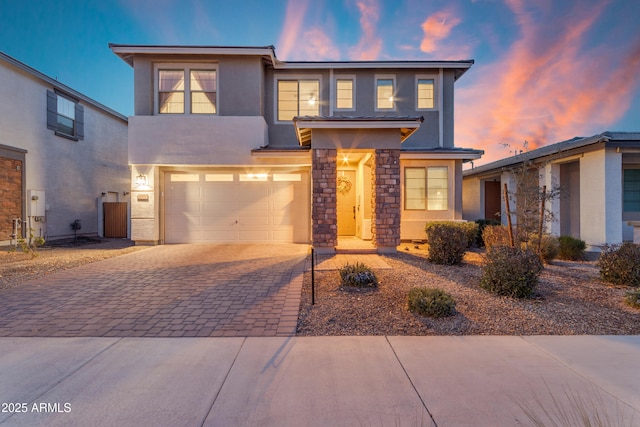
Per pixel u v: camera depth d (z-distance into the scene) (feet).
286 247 37.09
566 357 11.55
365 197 39.11
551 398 9.18
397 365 11.04
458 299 17.67
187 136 38.29
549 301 17.54
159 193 39.50
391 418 8.38
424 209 41.63
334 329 14.11
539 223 28.78
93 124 53.88
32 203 42.96
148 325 14.57
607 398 9.17
